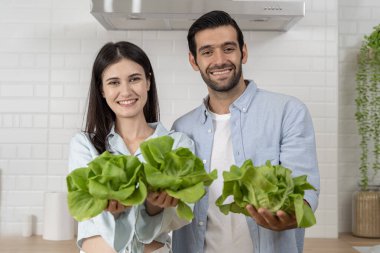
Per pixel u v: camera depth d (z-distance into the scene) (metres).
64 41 2.83
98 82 1.59
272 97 1.69
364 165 2.86
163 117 2.82
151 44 2.82
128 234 1.29
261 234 1.58
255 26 2.71
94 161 1.14
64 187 2.84
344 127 2.96
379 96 2.93
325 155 2.80
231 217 1.60
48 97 2.83
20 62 2.84
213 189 1.64
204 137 1.69
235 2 2.37
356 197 2.78
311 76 2.81
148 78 1.63
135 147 1.58
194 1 2.37
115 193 1.08
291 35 2.81
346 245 2.57
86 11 2.83
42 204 2.84
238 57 1.62
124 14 2.41
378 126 2.87
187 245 1.66
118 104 1.53
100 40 2.83
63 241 2.64
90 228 1.44
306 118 1.65
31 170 2.84
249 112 1.67
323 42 2.81
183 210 1.16
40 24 2.83
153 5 2.37
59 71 2.83
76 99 2.83
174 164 1.15
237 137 1.65
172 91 2.82
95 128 1.61
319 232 2.78
